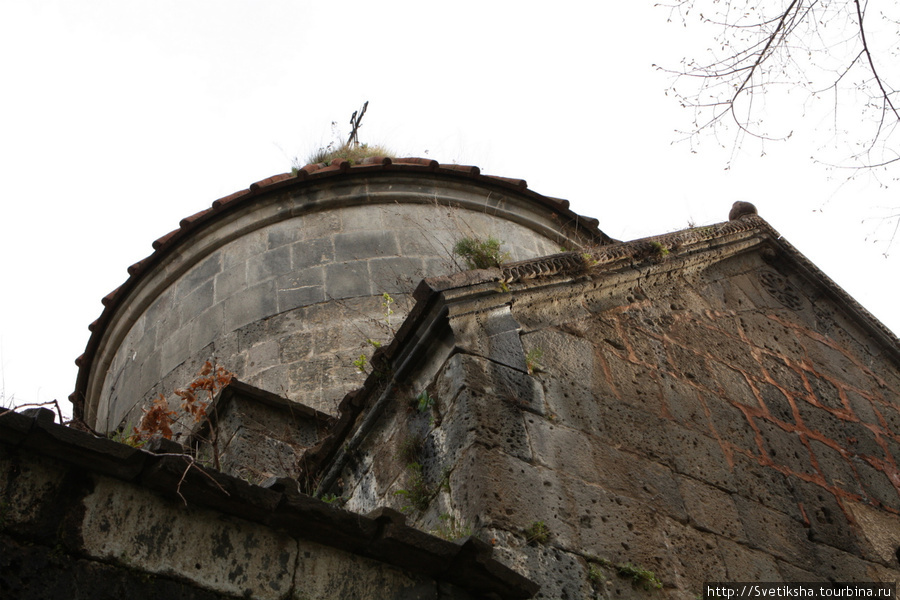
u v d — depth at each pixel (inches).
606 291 241.0
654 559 181.6
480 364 195.0
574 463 188.4
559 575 166.6
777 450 231.0
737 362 251.9
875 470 248.2
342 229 392.5
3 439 125.3
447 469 182.1
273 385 338.6
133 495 133.6
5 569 118.7
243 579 135.8
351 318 358.3
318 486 222.1
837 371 277.4
